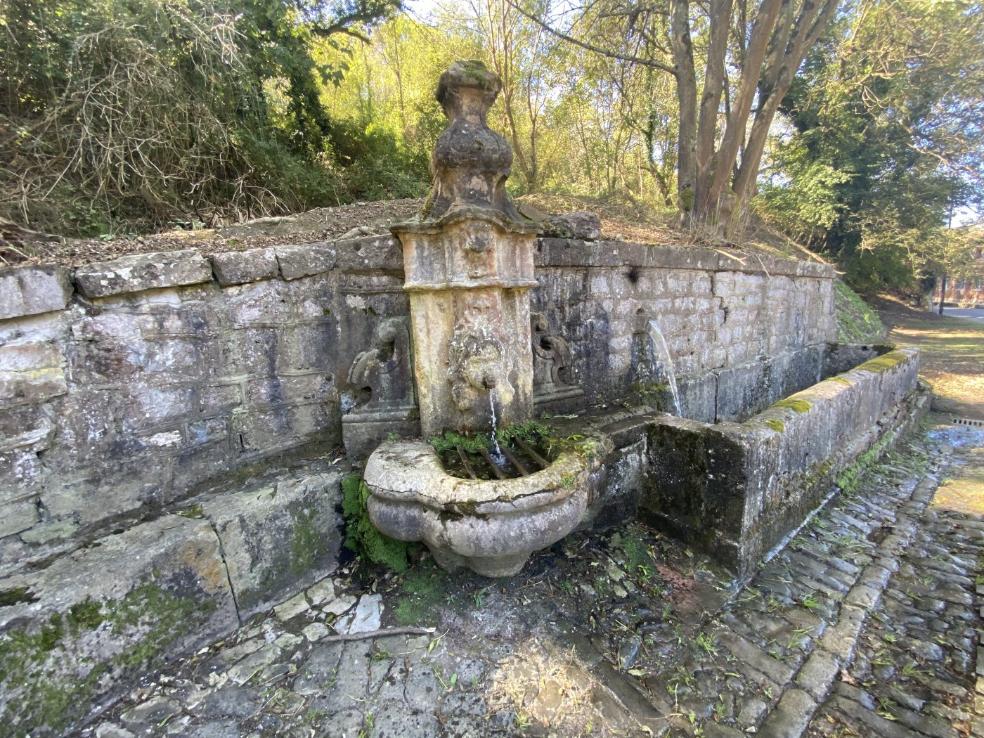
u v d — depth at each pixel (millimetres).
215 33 3650
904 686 1943
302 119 5852
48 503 1781
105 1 3227
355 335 2531
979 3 9055
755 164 7078
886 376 4703
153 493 2057
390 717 1604
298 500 2137
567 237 3033
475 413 2434
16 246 2164
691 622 2154
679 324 4148
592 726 1606
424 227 2166
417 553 2295
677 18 6391
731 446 2459
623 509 2834
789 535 2971
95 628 1587
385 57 9039
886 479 4086
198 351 2160
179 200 3738
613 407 3316
